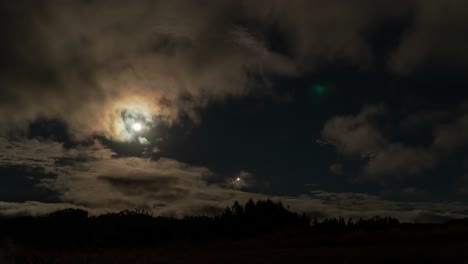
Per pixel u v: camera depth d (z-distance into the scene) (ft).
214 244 177.37
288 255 108.27
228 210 408.67
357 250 111.55
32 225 493.36
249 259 104.88
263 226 345.31
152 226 396.57
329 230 212.84
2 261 108.17
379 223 231.71
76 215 612.29
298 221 350.64
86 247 185.26
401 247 110.63
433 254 91.76
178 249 159.12
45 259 114.42
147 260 115.75
